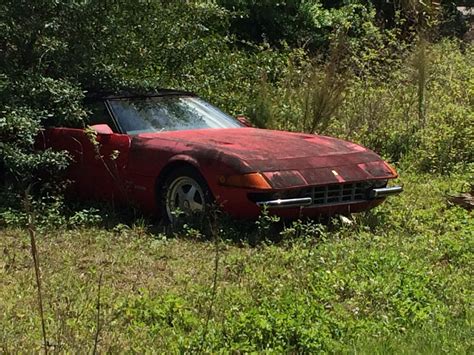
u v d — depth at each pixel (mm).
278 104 12359
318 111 11742
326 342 4723
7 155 8062
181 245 7027
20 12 8812
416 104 12953
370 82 13234
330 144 8102
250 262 6551
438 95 13469
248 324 4855
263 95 11977
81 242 7129
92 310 5266
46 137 8672
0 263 6406
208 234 7285
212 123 8711
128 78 9719
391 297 5617
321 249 6871
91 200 8445
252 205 7141
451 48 17016
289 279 6094
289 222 7672
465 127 11797
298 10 18328
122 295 5676
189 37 10578
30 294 5598
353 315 5324
